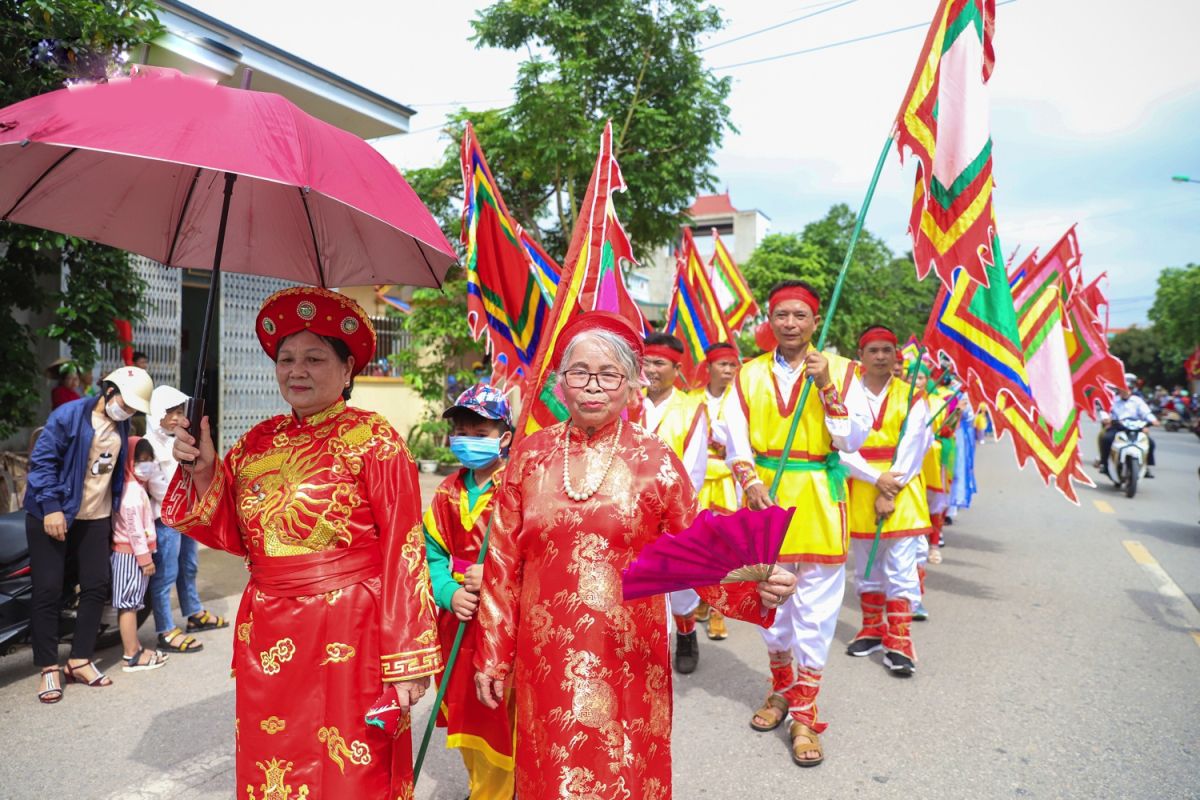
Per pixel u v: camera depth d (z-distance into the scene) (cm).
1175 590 637
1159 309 3778
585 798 201
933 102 361
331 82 884
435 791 322
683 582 193
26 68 489
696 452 416
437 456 1279
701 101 1135
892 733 377
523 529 217
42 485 402
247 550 223
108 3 518
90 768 336
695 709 409
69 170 235
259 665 208
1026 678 448
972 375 423
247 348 1027
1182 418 3127
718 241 733
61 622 449
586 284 269
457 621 280
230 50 751
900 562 455
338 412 219
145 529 448
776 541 188
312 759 205
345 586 209
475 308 333
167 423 215
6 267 596
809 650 357
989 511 1023
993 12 358
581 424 221
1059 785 327
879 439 463
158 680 436
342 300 216
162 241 268
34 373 619
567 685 204
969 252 354
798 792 323
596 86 1142
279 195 260
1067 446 508
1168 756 352
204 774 332
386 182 206
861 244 2398
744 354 1731
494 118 1121
